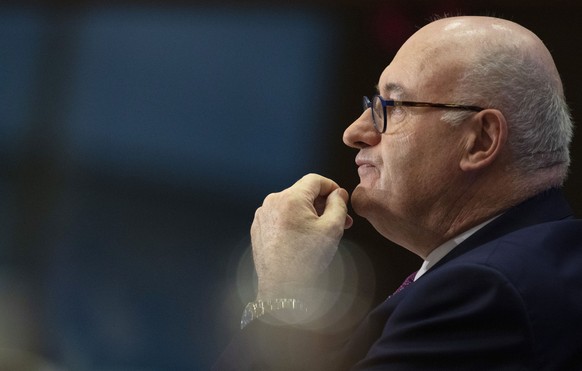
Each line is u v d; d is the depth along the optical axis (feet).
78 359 45.01
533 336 15.08
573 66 39.58
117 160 48.26
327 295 17.80
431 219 17.90
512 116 17.44
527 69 17.60
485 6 41.09
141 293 47.26
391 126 18.06
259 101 46.03
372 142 18.56
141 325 46.50
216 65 46.85
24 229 48.08
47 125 48.49
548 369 15.08
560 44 39.91
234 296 46.39
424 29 18.43
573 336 15.37
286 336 17.06
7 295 46.09
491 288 15.33
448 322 15.44
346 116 44.01
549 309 15.26
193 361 45.88
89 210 47.98
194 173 47.34
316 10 44.14
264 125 45.96
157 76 47.85
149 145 48.03
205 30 46.75
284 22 45.14
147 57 47.98
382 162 18.31
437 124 17.67
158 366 45.91
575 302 15.55
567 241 16.56
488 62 17.57
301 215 18.45
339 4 43.45
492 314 15.23
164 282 47.14
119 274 47.32
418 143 17.78
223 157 46.73
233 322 46.32
